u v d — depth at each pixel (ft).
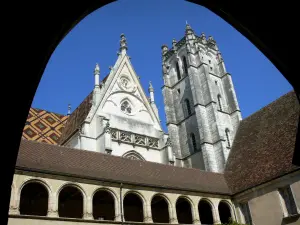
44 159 102.27
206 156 248.11
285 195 114.21
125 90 180.14
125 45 193.06
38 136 178.91
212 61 316.40
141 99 184.34
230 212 128.26
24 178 90.89
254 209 121.29
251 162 136.56
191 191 121.70
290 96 144.66
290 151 120.88
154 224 107.14
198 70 294.46
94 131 156.66
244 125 162.71
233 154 152.87
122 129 166.09
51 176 95.86
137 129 171.22
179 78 319.27
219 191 128.88
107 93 171.73
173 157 164.45
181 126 292.81
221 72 309.01
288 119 136.46
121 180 108.37
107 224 99.09
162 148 169.48
